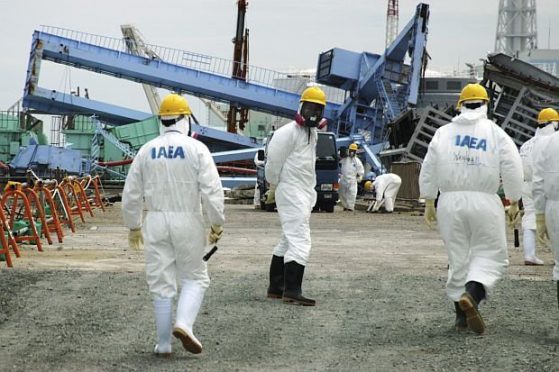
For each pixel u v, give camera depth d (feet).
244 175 167.53
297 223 34.24
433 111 114.11
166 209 25.31
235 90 166.30
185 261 25.38
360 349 26.25
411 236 66.39
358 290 37.37
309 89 34.45
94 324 29.40
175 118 25.79
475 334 28.45
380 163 137.80
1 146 159.84
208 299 34.76
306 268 44.86
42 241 57.26
